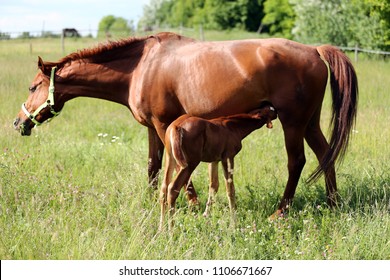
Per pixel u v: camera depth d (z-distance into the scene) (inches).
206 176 318.7
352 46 1096.8
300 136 272.7
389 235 234.5
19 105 518.3
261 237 238.1
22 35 1594.5
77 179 311.0
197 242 229.1
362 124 432.5
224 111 272.2
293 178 275.4
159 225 247.4
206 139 255.8
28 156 328.5
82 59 297.6
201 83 271.9
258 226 252.4
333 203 274.5
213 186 269.9
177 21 3157.0
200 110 274.8
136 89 287.0
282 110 268.8
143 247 225.1
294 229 251.4
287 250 225.5
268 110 268.7
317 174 272.8
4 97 551.2
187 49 280.4
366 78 660.1
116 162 343.9
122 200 269.0
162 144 298.7
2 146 373.4
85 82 298.8
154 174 297.7
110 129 453.7
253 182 313.1
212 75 270.4
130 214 247.1
